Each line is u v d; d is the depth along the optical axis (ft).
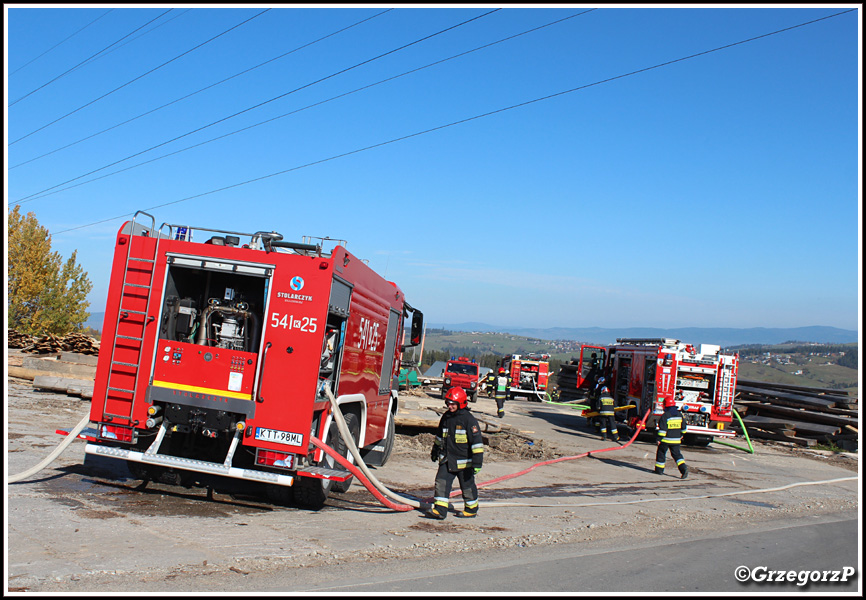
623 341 71.56
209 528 20.52
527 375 124.77
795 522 31.09
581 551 22.53
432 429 50.01
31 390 53.72
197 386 23.32
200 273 25.38
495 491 33.42
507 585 17.83
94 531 18.79
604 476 41.88
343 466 25.38
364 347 29.58
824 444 68.23
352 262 25.84
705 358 61.26
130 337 23.73
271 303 23.29
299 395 22.86
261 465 22.85
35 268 125.70
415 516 25.70
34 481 24.03
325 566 18.06
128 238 24.12
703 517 30.71
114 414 23.52
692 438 63.67
